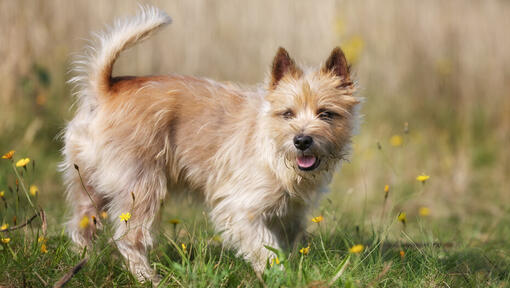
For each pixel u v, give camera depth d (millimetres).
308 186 5414
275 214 5473
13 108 9609
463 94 12703
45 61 10062
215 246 5609
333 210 6582
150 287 4508
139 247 5062
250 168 5277
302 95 5285
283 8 11609
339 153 5496
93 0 10422
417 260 5203
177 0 10977
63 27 10250
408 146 10977
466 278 4977
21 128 9242
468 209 8742
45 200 7266
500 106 12773
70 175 5461
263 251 5062
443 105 12500
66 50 10172
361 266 4820
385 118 11820
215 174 5453
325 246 5430
